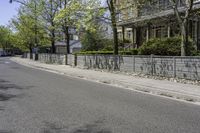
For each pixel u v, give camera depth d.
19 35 67.00
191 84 17.75
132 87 17.78
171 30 33.78
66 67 35.75
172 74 20.48
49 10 45.22
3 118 9.34
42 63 46.91
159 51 27.17
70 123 8.74
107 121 9.02
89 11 29.66
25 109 10.73
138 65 24.14
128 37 44.78
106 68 29.09
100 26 43.94
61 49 85.50
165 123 8.85
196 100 13.38
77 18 36.53
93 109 10.85
